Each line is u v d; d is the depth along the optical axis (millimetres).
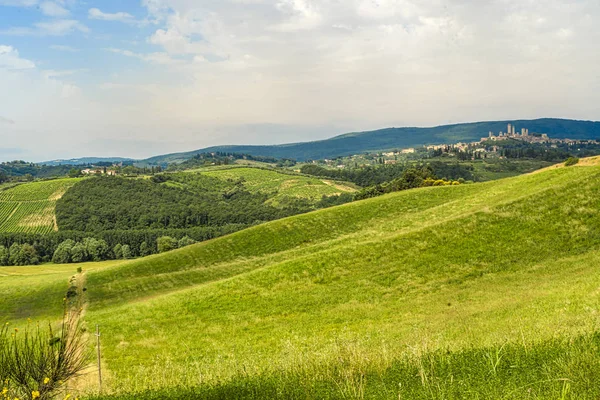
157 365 23000
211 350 25797
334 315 29672
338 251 40906
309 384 11266
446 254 35656
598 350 10547
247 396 11289
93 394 13945
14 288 57188
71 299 51031
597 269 25672
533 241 34062
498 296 25953
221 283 39906
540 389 9070
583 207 36594
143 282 54625
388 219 62969
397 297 30875
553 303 19625
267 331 28578
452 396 9398
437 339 15234
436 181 116312
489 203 52469
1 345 9922
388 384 10680
